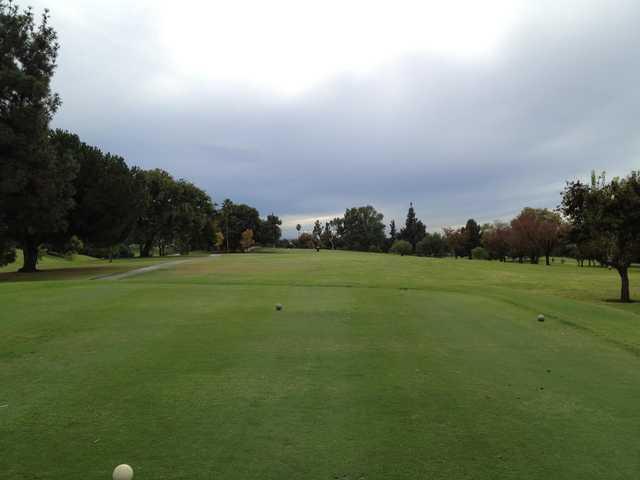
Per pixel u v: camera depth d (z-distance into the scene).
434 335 8.06
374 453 3.71
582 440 4.01
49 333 7.73
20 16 26.03
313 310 10.18
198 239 85.88
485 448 3.83
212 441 3.88
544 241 59.81
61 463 3.50
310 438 3.96
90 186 31.33
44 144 26.03
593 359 6.78
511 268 39.56
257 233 110.88
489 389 5.32
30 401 4.77
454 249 100.19
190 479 3.28
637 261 22.44
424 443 3.90
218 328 8.26
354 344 7.30
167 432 4.05
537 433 4.14
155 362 6.16
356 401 4.85
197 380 5.45
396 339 7.68
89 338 7.42
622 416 4.57
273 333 7.94
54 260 57.41
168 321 8.80
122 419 4.32
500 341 7.78
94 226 32.31
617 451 3.81
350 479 3.32
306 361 6.31
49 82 26.94
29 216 25.84
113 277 25.16
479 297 12.74
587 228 22.12
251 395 4.97
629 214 20.67
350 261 41.22
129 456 3.62
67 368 5.88
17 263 50.53
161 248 81.81
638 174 21.38
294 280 17.44
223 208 106.44
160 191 65.44
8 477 3.30
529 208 69.00
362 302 11.38
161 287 13.46
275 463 3.53
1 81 23.84
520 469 3.49
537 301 12.27
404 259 47.53
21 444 3.81
